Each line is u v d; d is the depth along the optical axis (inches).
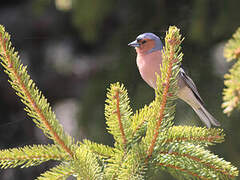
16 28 470.0
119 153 148.5
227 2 280.2
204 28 281.7
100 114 288.5
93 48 475.2
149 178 144.5
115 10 344.2
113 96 139.6
